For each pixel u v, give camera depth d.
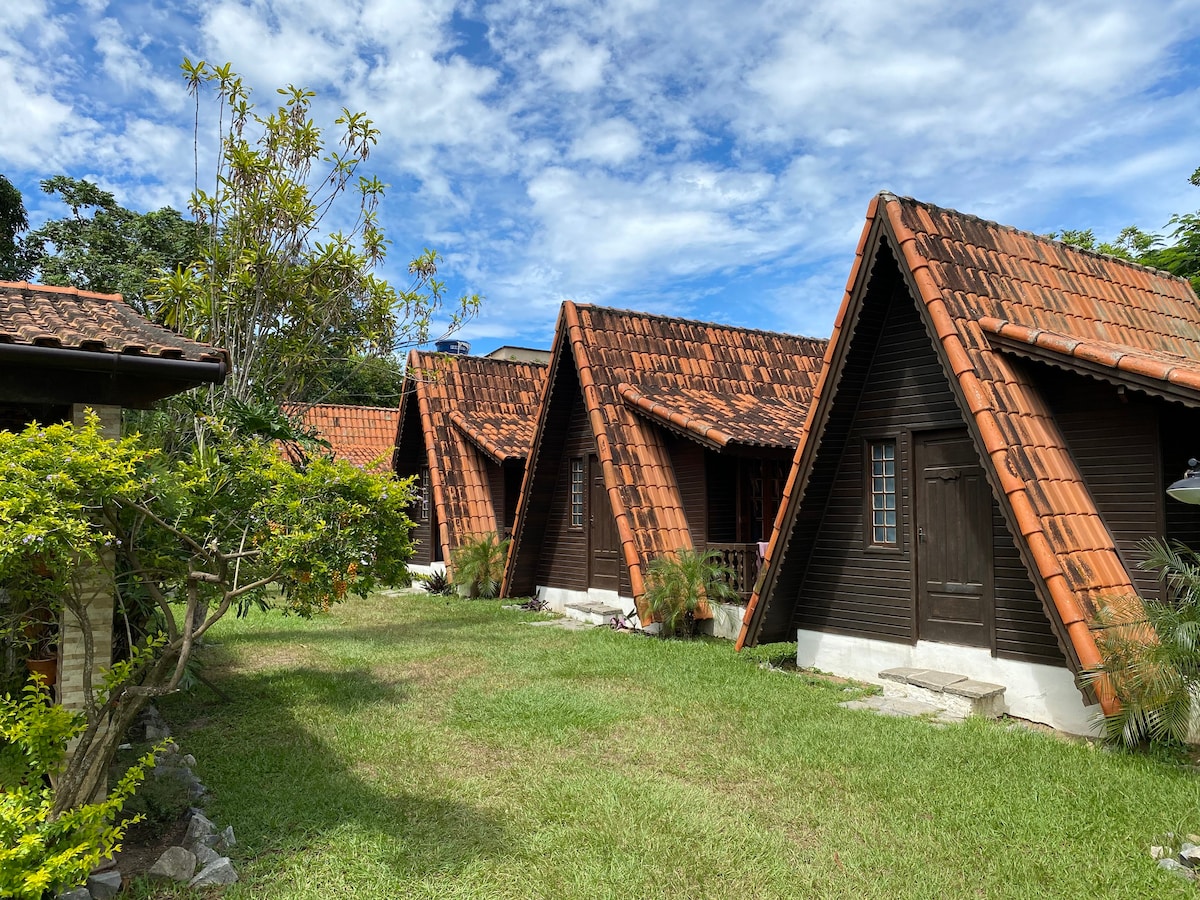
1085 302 8.88
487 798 5.43
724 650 10.55
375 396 12.25
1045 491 6.89
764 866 4.45
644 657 10.07
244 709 7.74
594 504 14.47
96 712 4.14
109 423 4.46
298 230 9.90
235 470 4.69
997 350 7.66
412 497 4.90
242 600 6.88
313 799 5.37
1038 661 7.40
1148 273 10.26
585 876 4.32
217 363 4.50
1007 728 6.97
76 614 4.12
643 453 12.87
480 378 19.09
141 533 4.49
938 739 6.59
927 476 8.55
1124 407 7.18
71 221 21.98
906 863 4.48
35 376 4.27
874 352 9.05
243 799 5.39
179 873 4.30
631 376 13.59
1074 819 5.02
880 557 8.93
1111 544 6.96
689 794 5.44
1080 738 6.89
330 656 10.25
